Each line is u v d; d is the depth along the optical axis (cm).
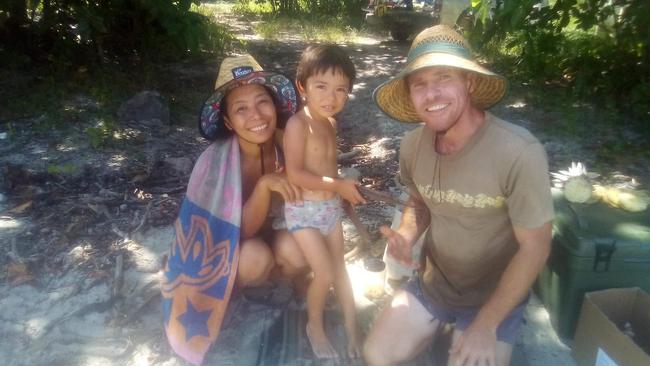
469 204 115
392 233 133
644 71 359
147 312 158
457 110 108
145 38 459
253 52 567
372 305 163
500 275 127
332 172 139
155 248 190
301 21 823
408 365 138
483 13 374
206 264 139
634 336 137
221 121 142
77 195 226
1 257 182
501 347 121
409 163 129
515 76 418
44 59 401
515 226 112
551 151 285
